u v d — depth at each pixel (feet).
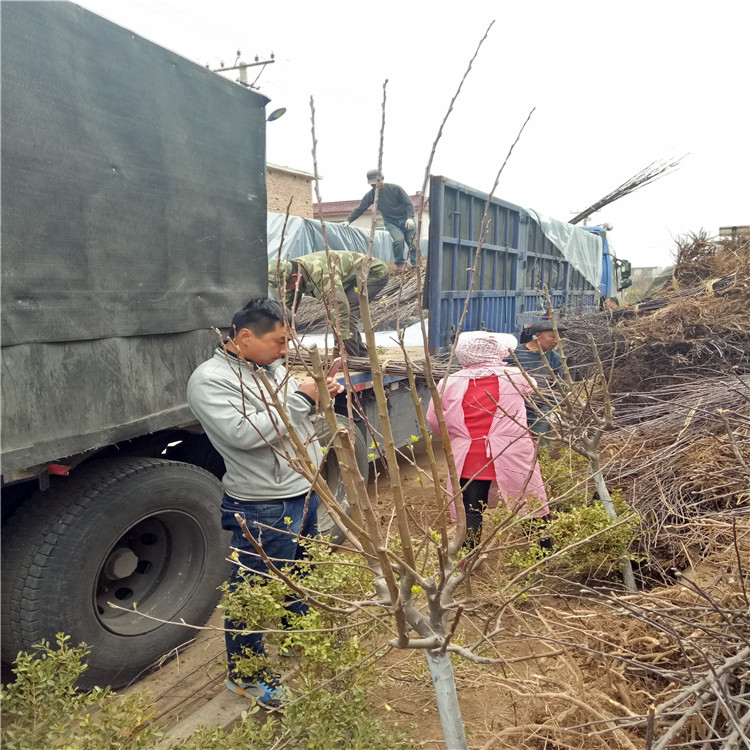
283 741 5.85
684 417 13.06
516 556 8.53
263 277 10.48
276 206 54.49
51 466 7.24
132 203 7.66
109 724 5.28
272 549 7.58
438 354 18.01
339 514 4.42
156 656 8.70
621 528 8.99
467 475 10.44
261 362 7.37
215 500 9.35
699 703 5.70
